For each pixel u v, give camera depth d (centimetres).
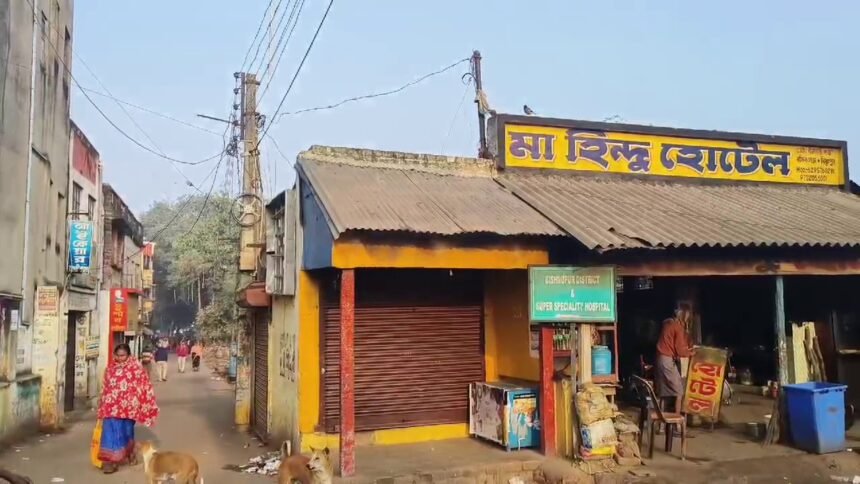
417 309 978
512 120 1097
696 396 1008
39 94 1288
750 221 999
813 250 1005
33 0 1241
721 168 1236
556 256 874
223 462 966
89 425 1395
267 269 1075
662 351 999
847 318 1232
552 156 1121
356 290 949
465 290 1012
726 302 1436
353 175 929
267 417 1126
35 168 1270
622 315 1358
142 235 3522
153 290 5372
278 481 733
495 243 839
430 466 791
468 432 977
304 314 911
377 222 757
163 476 757
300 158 946
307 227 898
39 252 1309
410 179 970
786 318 1336
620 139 1171
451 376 984
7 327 1119
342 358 765
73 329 1702
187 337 5769
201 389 2245
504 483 795
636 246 815
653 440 866
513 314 970
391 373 952
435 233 768
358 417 926
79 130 1694
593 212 934
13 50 1137
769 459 852
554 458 830
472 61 1497
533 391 888
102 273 2097
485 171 1070
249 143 1503
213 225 3759
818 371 1131
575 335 856
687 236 872
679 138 1212
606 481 776
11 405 1130
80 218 1720
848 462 862
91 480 854
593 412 816
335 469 782
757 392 1328
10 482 530
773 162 1275
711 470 811
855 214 1120
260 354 1232
